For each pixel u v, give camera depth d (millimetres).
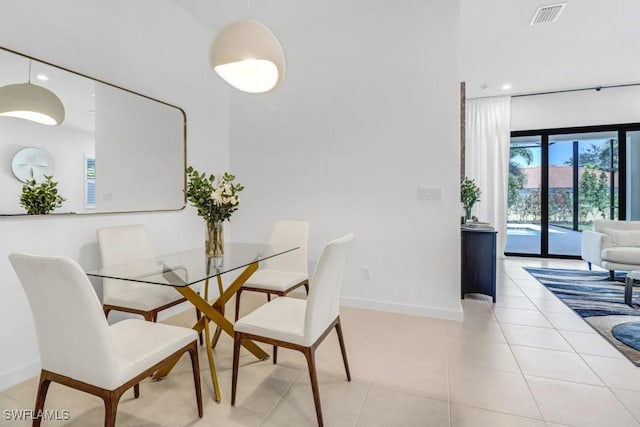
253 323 1634
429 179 2881
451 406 1635
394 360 2104
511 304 3223
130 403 1671
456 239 2818
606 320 2758
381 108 3014
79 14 2152
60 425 1493
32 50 1906
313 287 1482
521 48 3846
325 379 1887
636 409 1595
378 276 3068
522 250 5754
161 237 2832
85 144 2197
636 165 5070
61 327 1202
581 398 1689
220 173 3521
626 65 4332
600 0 2912
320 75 3230
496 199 5598
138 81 2580
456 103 2785
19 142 1855
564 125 5340
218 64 1731
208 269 1802
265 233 3514
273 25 3254
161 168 2797
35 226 1956
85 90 2189
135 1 2549
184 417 1562
